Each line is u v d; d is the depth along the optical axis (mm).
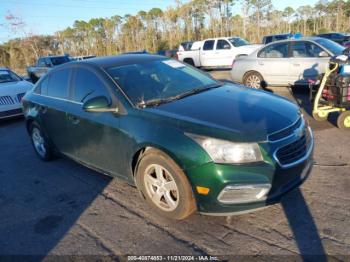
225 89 4027
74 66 4445
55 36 57469
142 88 3783
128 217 3490
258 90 4113
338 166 4195
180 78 4207
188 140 2941
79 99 4223
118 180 4402
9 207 4016
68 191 4250
